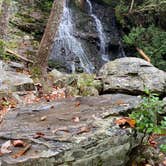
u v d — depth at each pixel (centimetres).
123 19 1791
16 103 747
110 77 791
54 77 1016
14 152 358
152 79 753
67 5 1675
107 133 386
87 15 1730
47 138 378
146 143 444
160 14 1764
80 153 359
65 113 469
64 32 1545
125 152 404
